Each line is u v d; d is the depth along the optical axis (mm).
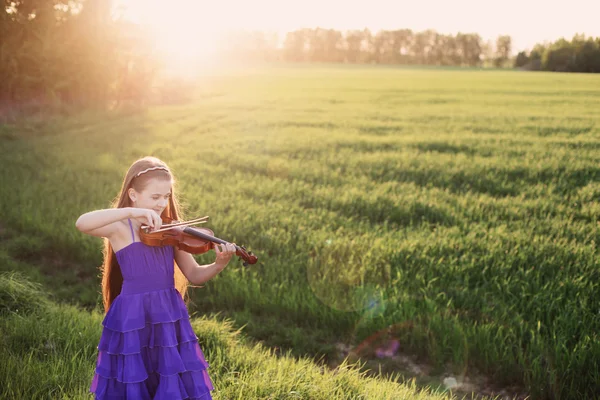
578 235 8562
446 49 144000
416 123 23422
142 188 2877
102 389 2795
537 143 17453
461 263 7266
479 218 9664
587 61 75000
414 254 7730
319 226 9227
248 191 11602
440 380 5289
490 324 5715
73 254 8156
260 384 4051
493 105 30750
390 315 6180
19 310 5203
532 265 7324
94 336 4758
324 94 41938
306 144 17953
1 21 24266
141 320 2803
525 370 5066
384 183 12383
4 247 8266
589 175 13062
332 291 6652
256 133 20844
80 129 21672
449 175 13227
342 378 4445
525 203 10523
